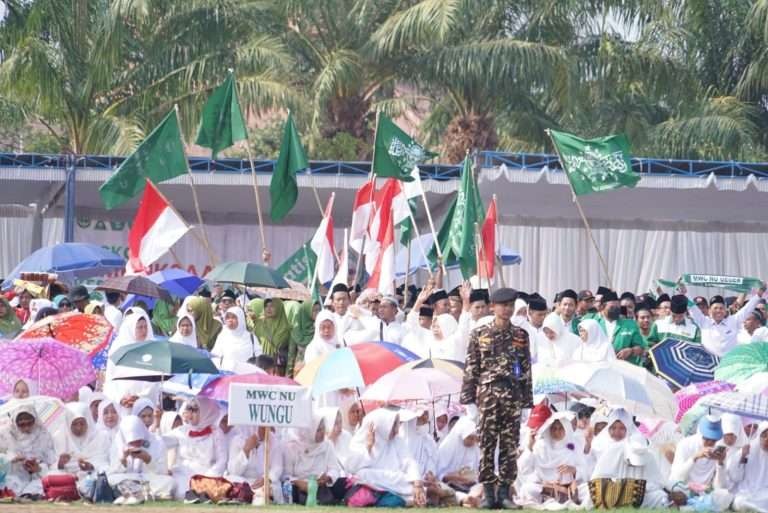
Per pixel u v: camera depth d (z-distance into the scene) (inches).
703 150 2657.5
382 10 2315.5
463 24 2208.4
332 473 1077.8
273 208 1622.8
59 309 1327.5
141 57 2327.8
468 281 1472.7
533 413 1114.1
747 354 1205.7
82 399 1120.8
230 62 2295.8
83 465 1042.7
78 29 2256.4
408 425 1082.7
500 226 2277.3
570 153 1615.4
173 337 1270.9
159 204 1533.0
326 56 2353.6
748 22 2544.3
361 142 2333.9
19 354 1070.4
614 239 2313.0
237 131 1593.3
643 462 1083.9
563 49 2223.2
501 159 2005.4
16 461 1023.6
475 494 1064.8
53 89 2249.0
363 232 1539.1
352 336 1290.6
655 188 2023.9
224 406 1079.0
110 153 2281.0
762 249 2341.3
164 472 1062.4
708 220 2317.9
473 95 2277.3
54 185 2140.7
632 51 2393.0
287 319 1402.6
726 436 1092.5
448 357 1259.8
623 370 1152.8
